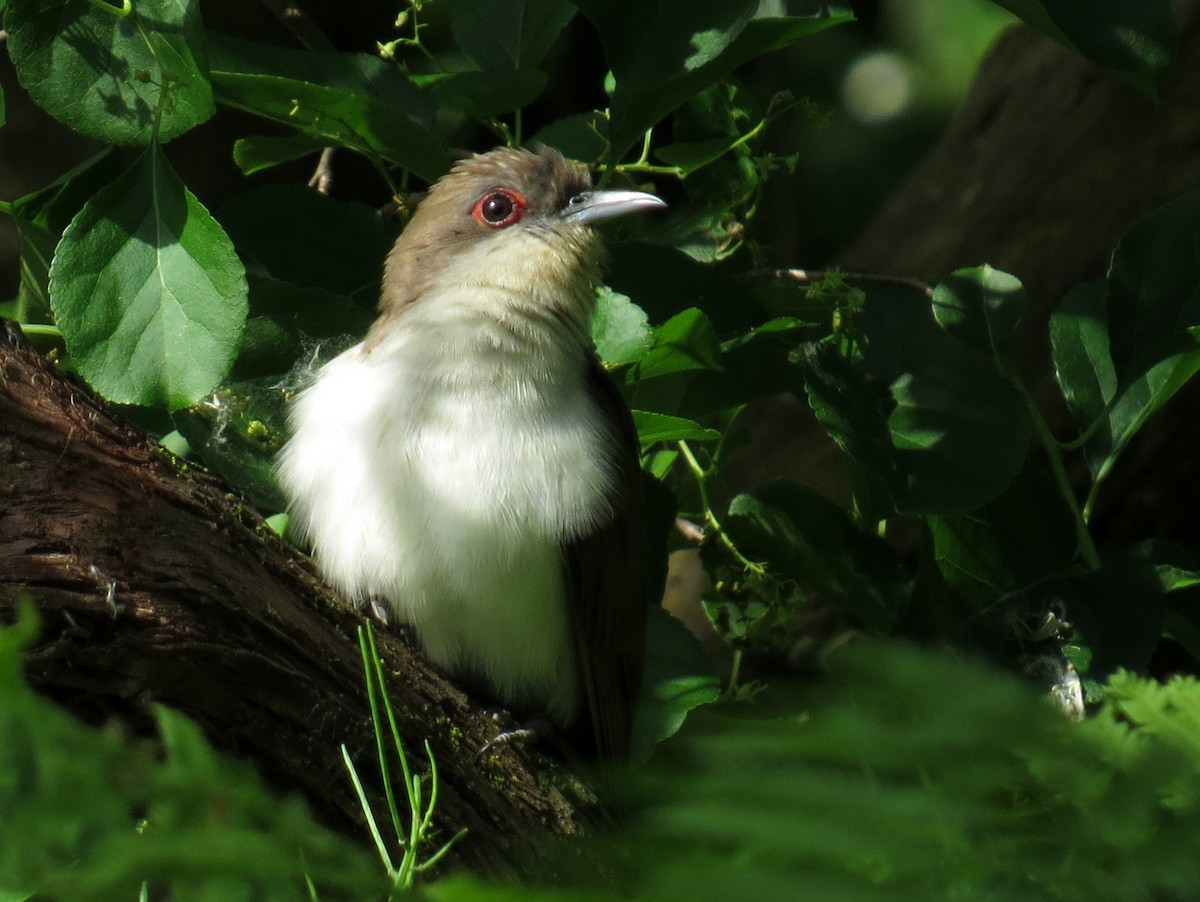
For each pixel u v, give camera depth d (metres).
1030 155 11.43
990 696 2.43
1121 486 10.41
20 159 10.79
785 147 13.87
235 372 7.43
